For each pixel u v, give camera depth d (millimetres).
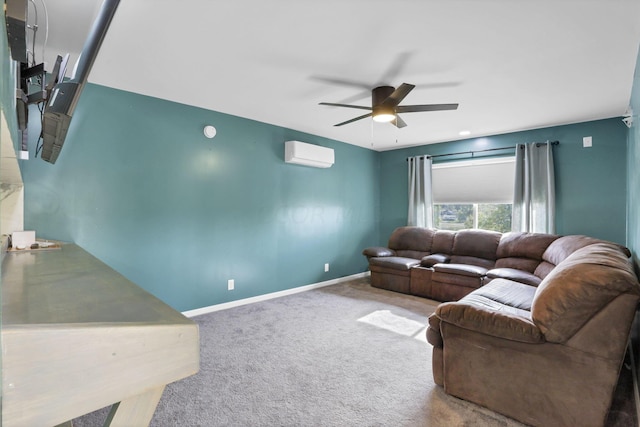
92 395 631
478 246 4680
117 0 1105
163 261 3484
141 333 685
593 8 1891
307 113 3965
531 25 2070
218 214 3934
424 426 1857
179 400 2092
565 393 1745
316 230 5133
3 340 558
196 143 3729
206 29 2135
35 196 2754
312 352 2789
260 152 4359
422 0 1835
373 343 2980
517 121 4227
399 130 4742
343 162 5582
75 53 2461
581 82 2961
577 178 4258
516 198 4621
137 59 2555
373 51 2408
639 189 2338
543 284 1930
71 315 706
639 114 2328
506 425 1856
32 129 2729
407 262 4816
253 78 2904
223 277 3982
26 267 1334
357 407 2029
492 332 1921
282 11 1939
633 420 1849
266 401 2088
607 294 1639
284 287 4676
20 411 566
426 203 5582
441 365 2223
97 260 1562
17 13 884
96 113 3061
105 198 3109
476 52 2414
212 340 3023
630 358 2596
